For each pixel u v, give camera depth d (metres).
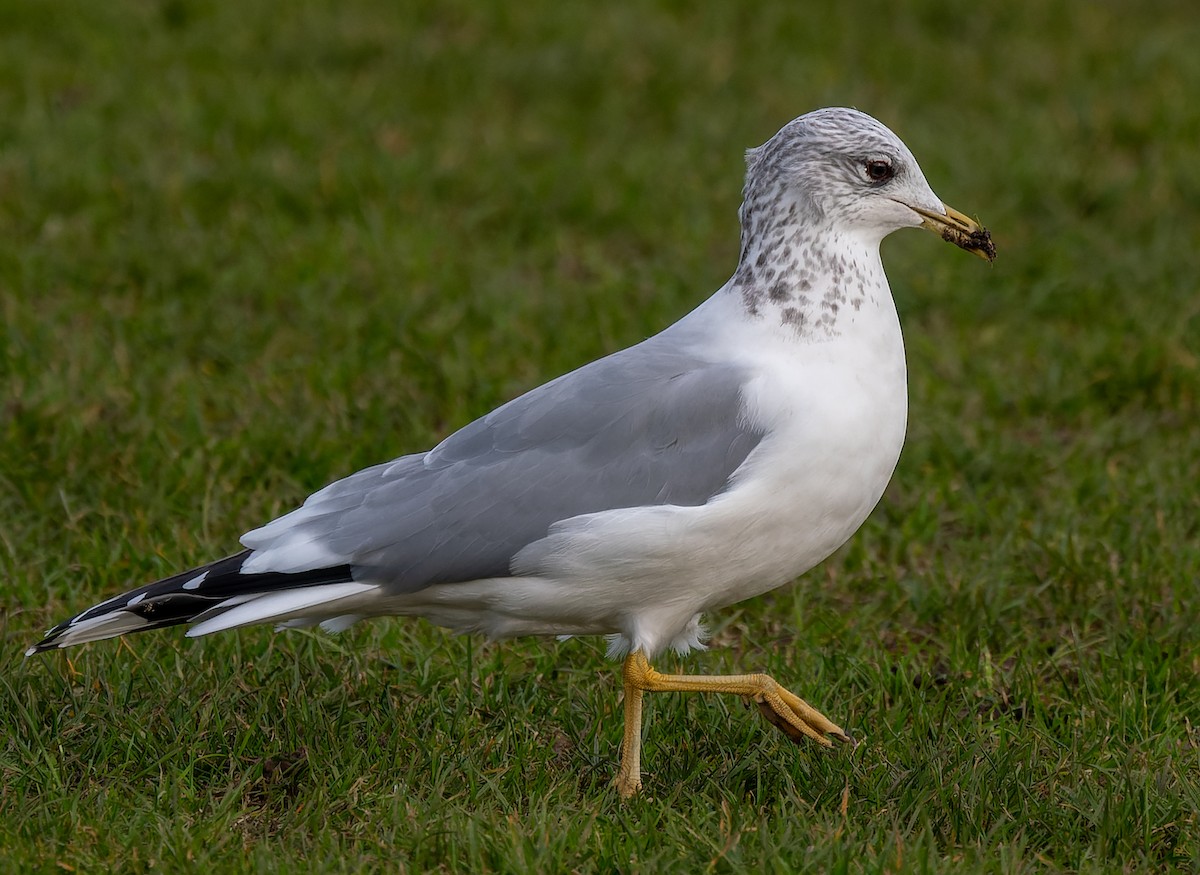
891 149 8.34
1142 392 13.58
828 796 8.19
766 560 8.12
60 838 7.64
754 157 8.60
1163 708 9.07
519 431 8.14
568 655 9.96
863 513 8.31
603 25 22.25
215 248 15.45
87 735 8.62
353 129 18.44
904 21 23.36
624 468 7.97
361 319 14.25
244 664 9.41
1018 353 14.41
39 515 11.17
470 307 14.53
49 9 21.66
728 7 23.34
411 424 12.60
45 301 14.55
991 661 9.82
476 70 20.61
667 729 9.03
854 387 8.06
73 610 10.01
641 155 18.23
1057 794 8.11
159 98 18.94
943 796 8.04
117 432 12.04
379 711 9.10
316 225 16.20
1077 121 19.41
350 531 8.05
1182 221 17.05
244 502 11.44
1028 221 17.16
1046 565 10.95
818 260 8.23
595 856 7.55
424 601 8.23
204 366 13.46
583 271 16.00
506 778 8.34
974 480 12.33
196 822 7.81
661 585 8.04
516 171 17.61
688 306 14.96
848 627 10.23
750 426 7.93
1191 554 10.84
